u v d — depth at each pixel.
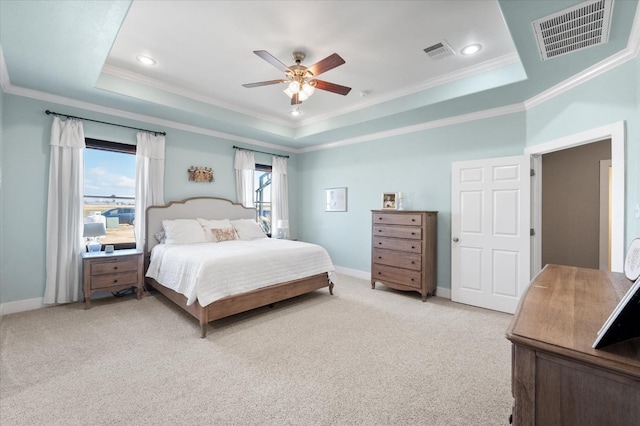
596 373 0.75
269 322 3.18
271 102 4.36
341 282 4.95
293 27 2.51
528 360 0.84
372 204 5.13
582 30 2.07
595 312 1.04
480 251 3.72
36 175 3.46
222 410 1.79
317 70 2.58
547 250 4.48
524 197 3.42
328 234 5.89
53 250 3.51
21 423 1.67
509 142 3.63
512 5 1.86
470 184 3.81
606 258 4.13
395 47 2.80
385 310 3.58
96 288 3.53
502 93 3.22
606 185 4.14
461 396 1.94
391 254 4.29
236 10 2.29
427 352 2.52
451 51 2.86
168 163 4.55
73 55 2.58
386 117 4.13
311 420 1.71
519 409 0.84
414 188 4.55
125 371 2.20
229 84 3.72
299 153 6.51
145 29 2.54
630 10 1.86
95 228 3.64
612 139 2.42
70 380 2.08
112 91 3.36
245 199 5.48
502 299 3.55
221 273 3.03
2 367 2.23
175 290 3.25
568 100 2.89
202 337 2.79
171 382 2.07
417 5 2.21
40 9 1.96
